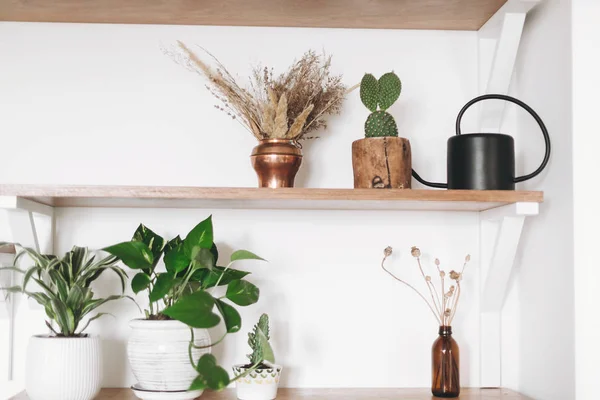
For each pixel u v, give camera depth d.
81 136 1.49
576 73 1.24
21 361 1.44
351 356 1.49
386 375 1.49
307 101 1.37
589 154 1.23
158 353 1.25
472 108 1.54
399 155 1.31
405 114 1.54
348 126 1.53
